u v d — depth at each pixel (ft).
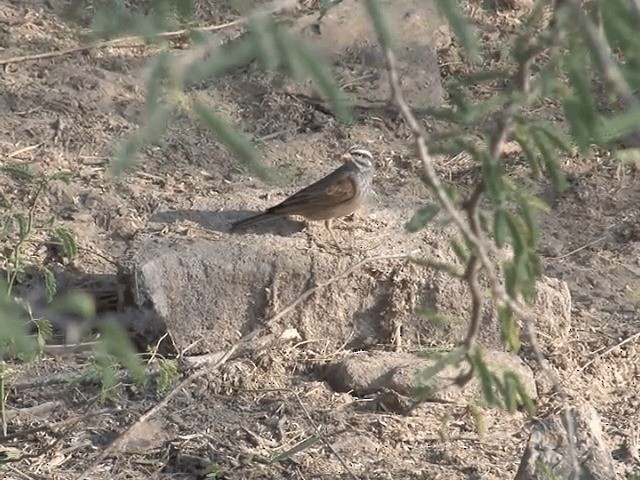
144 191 47.47
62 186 46.83
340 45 55.72
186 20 16.69
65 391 36.78
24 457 32.55
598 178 50.80
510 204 30.37
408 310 39.50
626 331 41.50
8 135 50.75
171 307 39.06
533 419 36.11
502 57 57.00
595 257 46.01
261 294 39.34
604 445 31.40
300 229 41.81
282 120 53.36
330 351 39.50
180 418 35.91
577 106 16.69
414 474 33.50
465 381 22.72
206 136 51.37
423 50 56.34
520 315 19.71
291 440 35.14
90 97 53.47
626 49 15.79
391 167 50.55
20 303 33.37
